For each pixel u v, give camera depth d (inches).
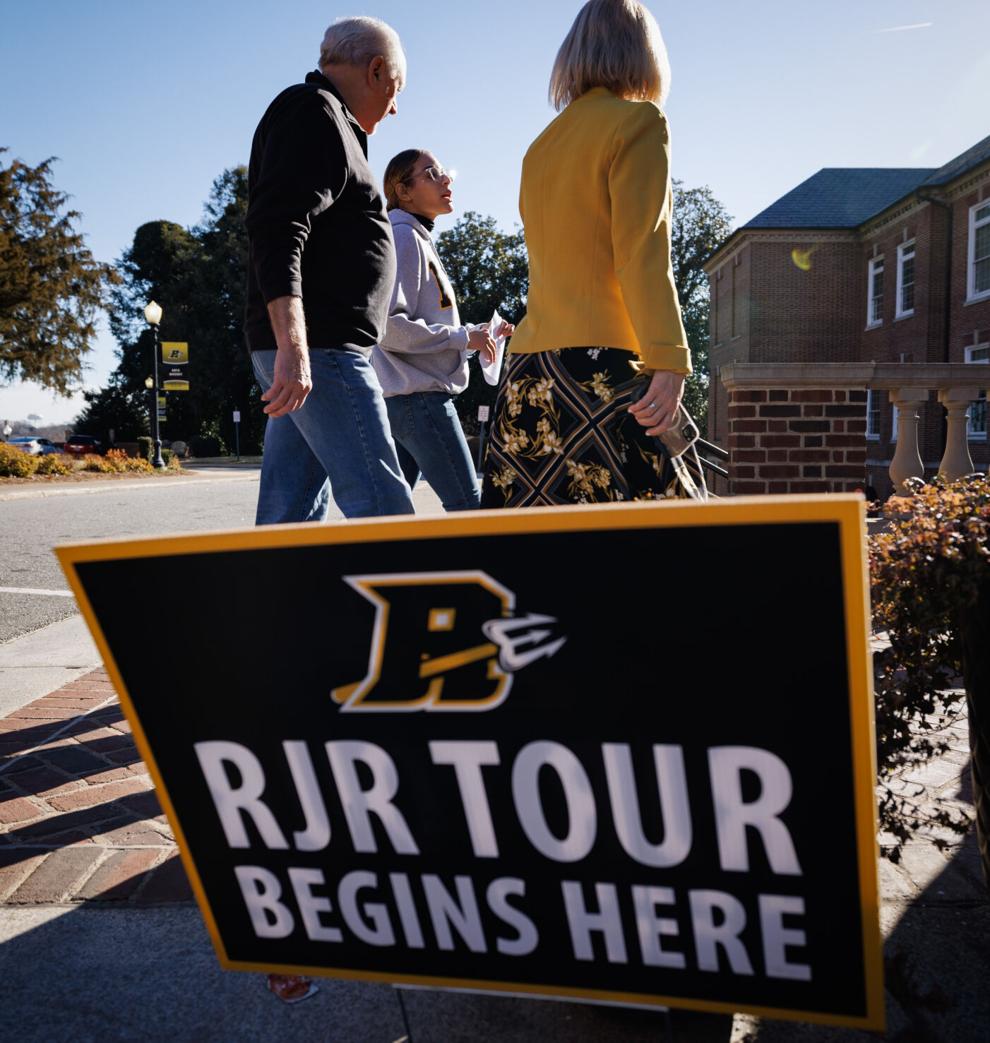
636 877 45.1
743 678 41.7
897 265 1194.0
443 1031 61.5
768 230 1315.2
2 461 982.4
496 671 44.6
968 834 86.0
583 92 89.2
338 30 109.4
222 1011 64.6
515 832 46.2
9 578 286.8
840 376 214.8
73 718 136.1
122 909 78.9
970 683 63.5
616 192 79.0
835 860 42.5
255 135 106.5
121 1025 63.3
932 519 66.9
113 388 2554.1
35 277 1423.5
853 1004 43.5
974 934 70.6
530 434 84.4
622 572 42.1
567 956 47.0
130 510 592.1
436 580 44.2
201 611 47.3
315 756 47.8
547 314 85.6
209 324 2345.0
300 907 50.2
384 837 47.9
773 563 40.3
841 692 40.6
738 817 43.2
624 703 43.4
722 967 44.9
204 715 48.6
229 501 682.2
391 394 138.5
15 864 87.4
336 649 46.1
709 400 1578.5
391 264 111.2
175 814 50.6
